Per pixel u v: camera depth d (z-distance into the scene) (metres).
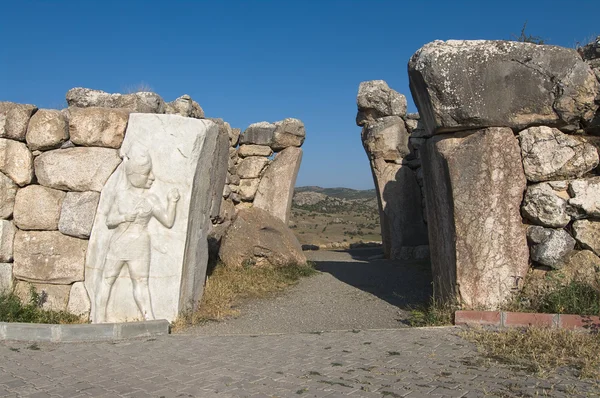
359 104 13.30
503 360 4.18
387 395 3.45
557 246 5.45
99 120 5.88
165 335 5.29
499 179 5.52
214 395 3.51
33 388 3.65
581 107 5.48
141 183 5.70
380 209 13.18
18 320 5.54
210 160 6.09
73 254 5.98
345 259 13.16
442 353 4.41
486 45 5.51
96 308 5.75
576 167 5.55
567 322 4.94
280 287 8.39
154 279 5.73
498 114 5.52
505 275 5.49
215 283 7.74
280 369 4.05
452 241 5.66
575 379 3.71
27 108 6.07
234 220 10.09
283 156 13.33
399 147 12.88
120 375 3.94
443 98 5.50
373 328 5.78
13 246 6.07
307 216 40.94
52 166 5.99
